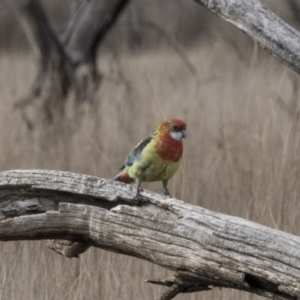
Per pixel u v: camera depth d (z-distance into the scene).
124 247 7.78
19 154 15.94
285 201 10.85
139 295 10.07
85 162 14.62
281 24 7.71
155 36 30.22
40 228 7.96
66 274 10.12
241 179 12.41
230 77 20.91
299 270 6.82
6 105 18.84
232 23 7.85
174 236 7.40
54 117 17.64
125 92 18.81
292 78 16.62
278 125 13.27
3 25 35.84
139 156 8.81
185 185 12.30
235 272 7.09
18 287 10.08
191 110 16.44
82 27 20.02
